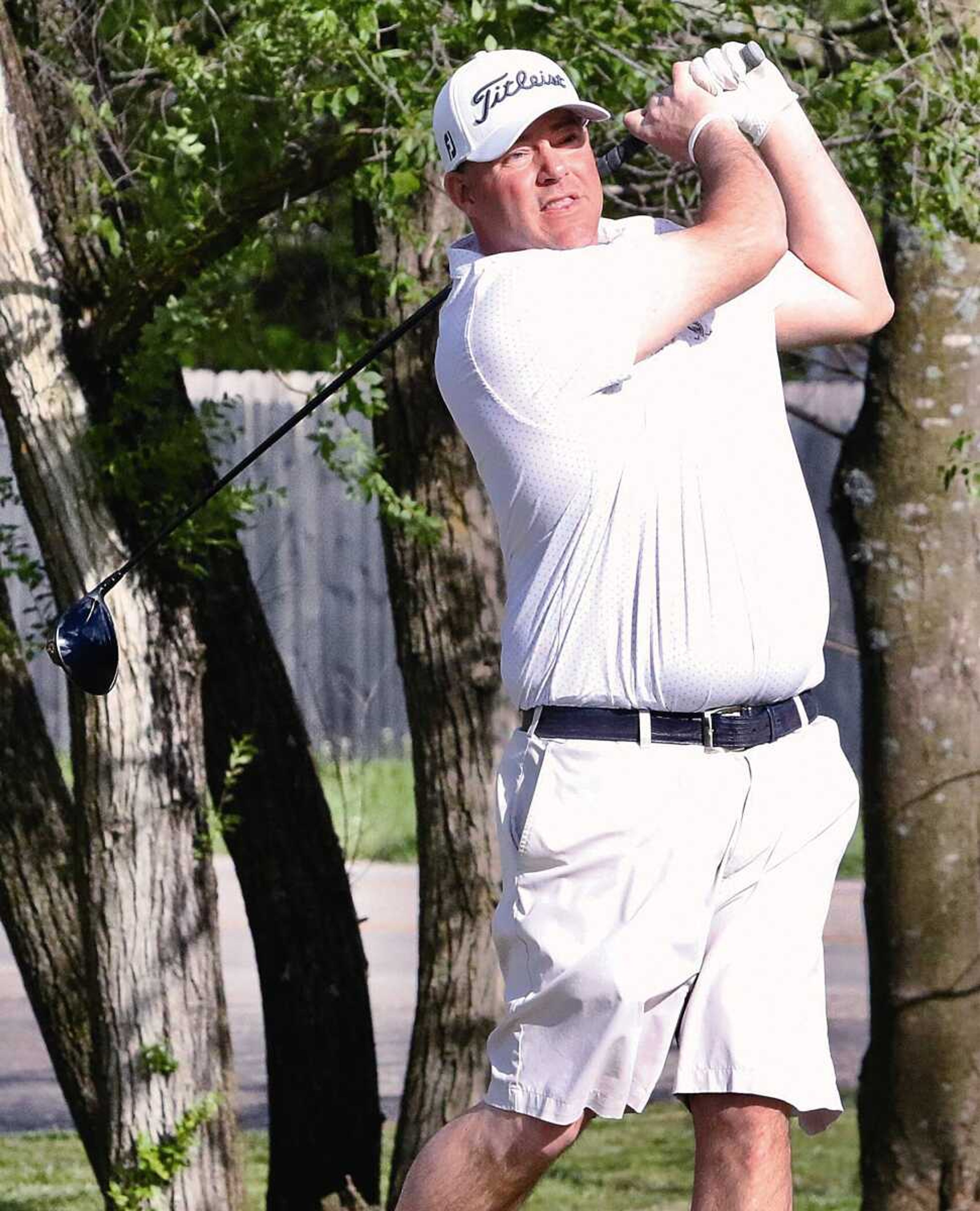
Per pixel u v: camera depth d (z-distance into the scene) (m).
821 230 12.31
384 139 18.02
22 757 22.84
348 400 19.53
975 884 23.58
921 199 18.72
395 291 20.34
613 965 10.83
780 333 12.18
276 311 25.00
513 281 10.92
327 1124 25.50
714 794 10.99
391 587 23.42
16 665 22.84
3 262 19.41
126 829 20.06
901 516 23.41
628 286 10.80
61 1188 28.17
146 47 18.95
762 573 10.98
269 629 25.05
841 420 49.94
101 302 19.94
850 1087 32.97
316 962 25.28
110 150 21.16
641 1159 29.47
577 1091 11.03
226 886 45.88
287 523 49.31
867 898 24.23
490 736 23.08
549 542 11.07
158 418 20.16
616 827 10.94
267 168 19.00
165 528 18.28
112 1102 20.58
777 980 11.12
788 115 12.31
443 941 23.25
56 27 20.61
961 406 23.22
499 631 23.03
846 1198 27.41
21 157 19.69
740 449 11.09
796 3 19.33
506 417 10.93
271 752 24.92
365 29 17.12
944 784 23.45
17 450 19.62
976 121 18.44
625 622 10.91
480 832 23.08
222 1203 20.92
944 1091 23.67
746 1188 11.02
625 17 18.00
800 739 11.30
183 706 20.25
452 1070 23.22
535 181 11.46
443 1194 11.43
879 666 23.66
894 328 23.30
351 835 46.56
